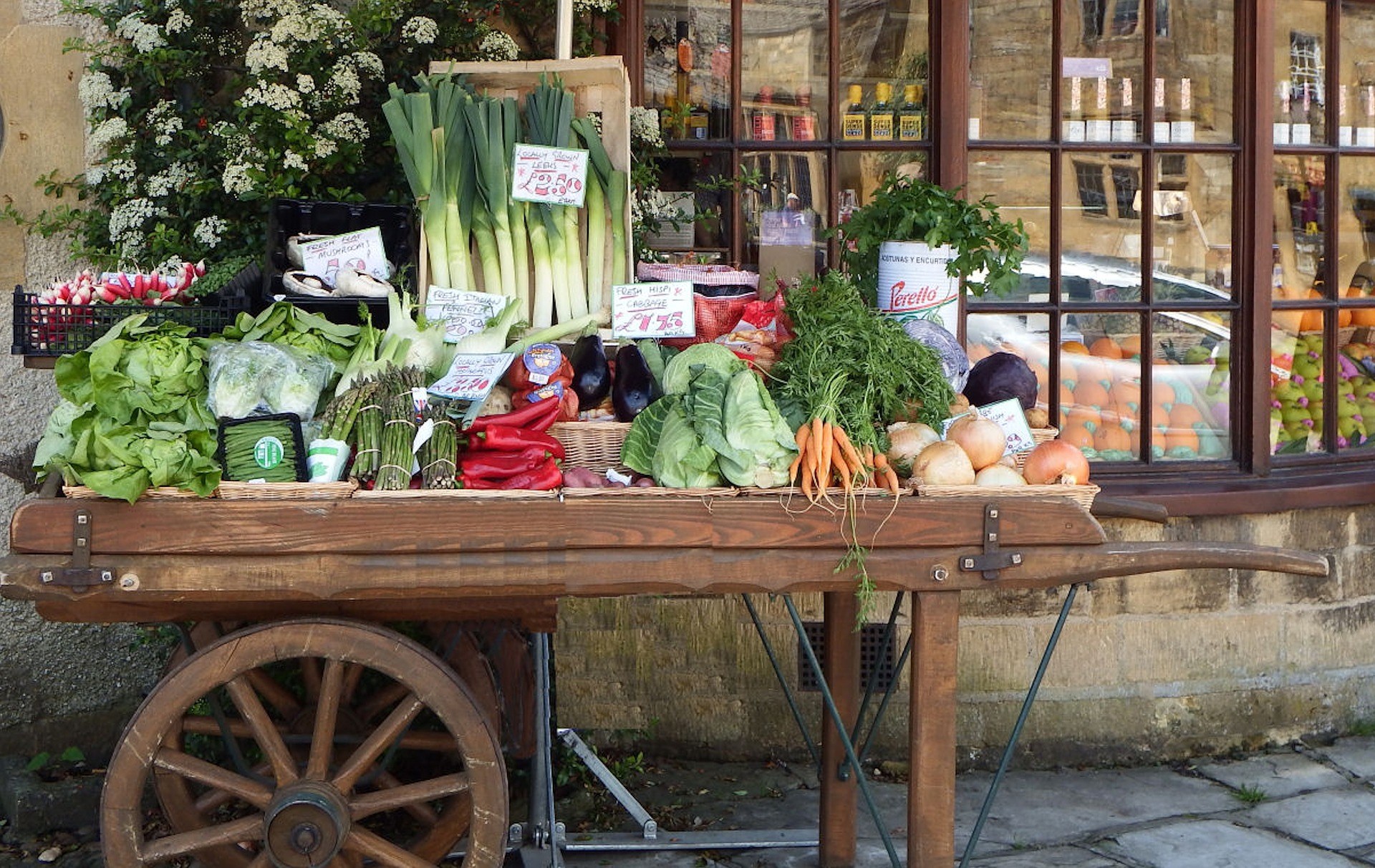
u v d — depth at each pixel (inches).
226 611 118.9
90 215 175.6
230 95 180.4
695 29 188.4
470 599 120.8
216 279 150.3
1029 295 194.1
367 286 138.6
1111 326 196.1
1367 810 170.1
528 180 144.5
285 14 171.8
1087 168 194.4
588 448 126.3
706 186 189.5
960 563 117.3
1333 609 197.2
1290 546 194.4
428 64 177.9
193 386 116.1
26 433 176.1
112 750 181.0
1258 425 196.5
